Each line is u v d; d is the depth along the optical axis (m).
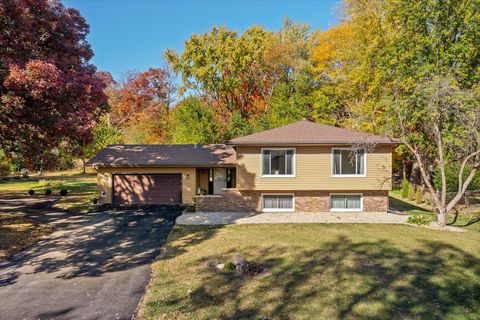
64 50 16.84
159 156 24.30
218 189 24.89
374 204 19.64
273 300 8.32
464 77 21.03
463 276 10.09
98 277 10.16
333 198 19.80
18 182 37.28
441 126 18.00
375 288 9.11
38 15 15.31
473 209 21.88
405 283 9.47
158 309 7.90
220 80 41.34
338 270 10.34
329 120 31.80
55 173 48.88
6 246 13.20
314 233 14.88
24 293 9.05
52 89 13.34
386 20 25.41
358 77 26.88
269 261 11.16
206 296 8.56
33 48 14.98
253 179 19.33
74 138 16.66
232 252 12.19
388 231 15.30
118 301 8.48
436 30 21.92
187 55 41.25
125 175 23.30
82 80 15.17
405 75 22.53
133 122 51.72
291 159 19.25
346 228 15.88
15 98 13.55
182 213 19.84
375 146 19.03
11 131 16.25
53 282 9.80
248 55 39.53
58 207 21.86
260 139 18.92
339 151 19.14
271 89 41.41
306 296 8.55
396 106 18.14
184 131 32.66
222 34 40.62
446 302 8.49
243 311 7.76
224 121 42.03
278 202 19.89
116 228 16.33
